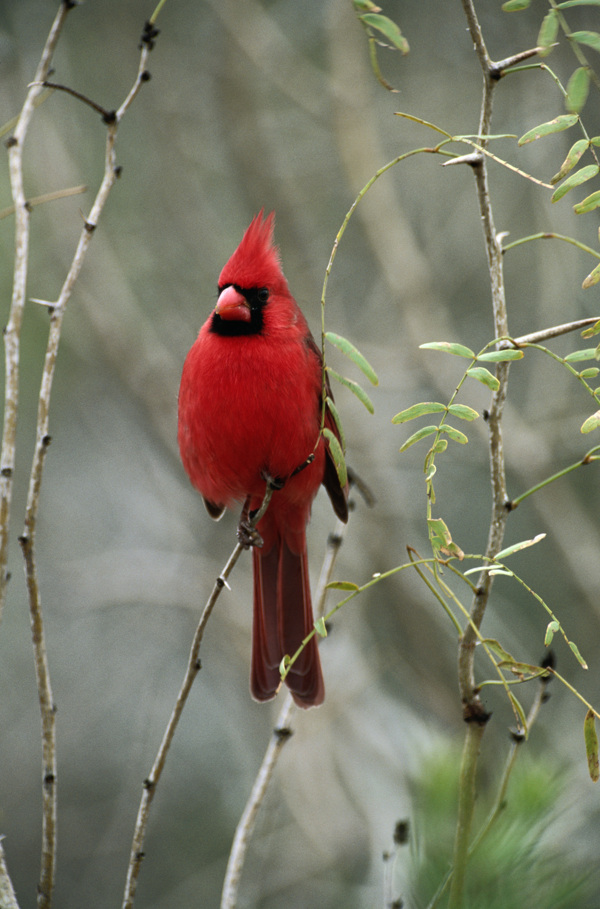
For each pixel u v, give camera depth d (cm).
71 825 1035
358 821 897
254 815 425
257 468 567
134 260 1144
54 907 992
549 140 978
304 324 576
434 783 341
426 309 1025
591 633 995
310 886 880
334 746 951
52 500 1162
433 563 347
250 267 553
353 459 1052
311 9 1120
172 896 939
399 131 1110
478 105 1073
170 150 1116
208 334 561
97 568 1100
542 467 1008
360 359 357
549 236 352
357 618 1016
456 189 1106
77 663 1122
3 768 1062
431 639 1041
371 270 1158
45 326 1087
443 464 1095
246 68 1094
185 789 1036
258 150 1091
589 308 1005
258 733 985
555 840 334
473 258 1105
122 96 1114
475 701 342
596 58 948
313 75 1082
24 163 1075
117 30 1108
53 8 1076
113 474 1191
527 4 356
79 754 1077
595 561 984
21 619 1124
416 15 1070
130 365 1104
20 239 389
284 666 355
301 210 1141
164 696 1093
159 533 1172
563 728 902
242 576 1114
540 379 1037
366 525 1048
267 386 542
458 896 296
